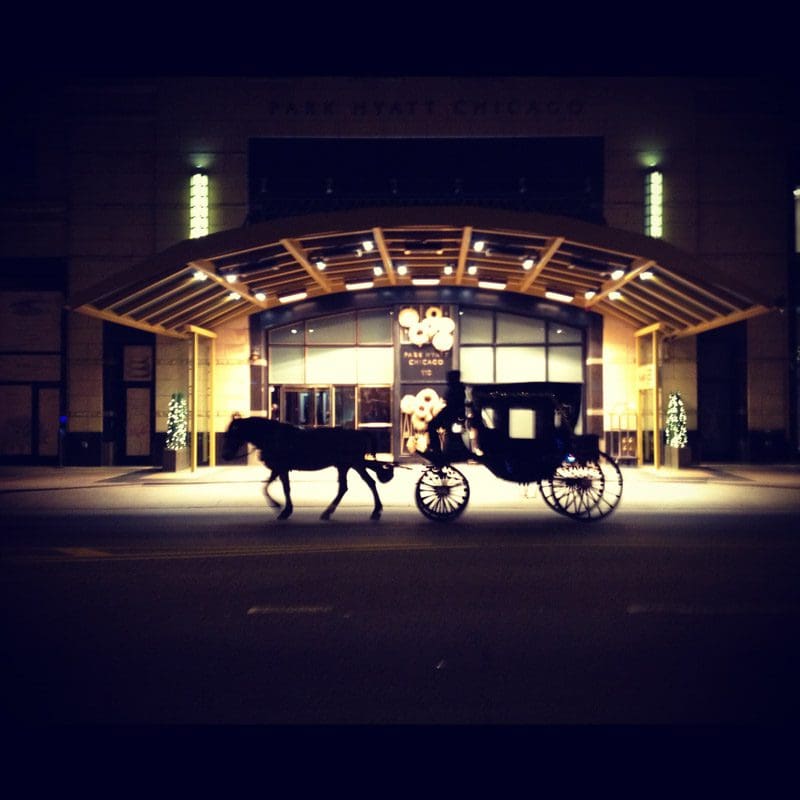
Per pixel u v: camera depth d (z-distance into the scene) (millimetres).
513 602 8188
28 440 29000
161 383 28562
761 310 19375
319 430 14453
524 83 28453
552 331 28859
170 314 24312
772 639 6840
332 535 12656
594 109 28422
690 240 28234
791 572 9711
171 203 28562
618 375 28391
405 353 28969
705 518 14570
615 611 7816
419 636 6949
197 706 5332
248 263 21828
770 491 19391
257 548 11461
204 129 28578
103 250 28656
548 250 20641
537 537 12391
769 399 28312
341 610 7875
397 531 13055
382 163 28641
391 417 28953
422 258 25031
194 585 9031
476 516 14875
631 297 25703
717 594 8539
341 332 29109
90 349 28703
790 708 5273
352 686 5703
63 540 12289
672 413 26281
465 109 28469
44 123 28922
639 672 5984
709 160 28375
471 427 13930
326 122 28531
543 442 13750
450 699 5445
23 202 28859
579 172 28562
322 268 23234
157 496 18703
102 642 6801
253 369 28625
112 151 28656
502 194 28297
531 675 5930
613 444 28219
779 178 28344
